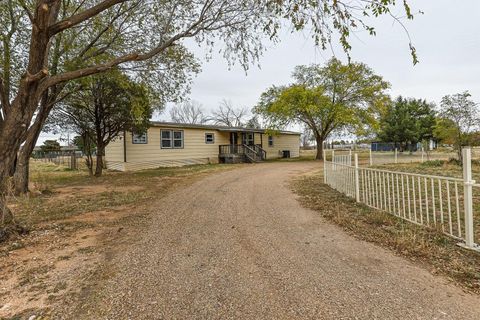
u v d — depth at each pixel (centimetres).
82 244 377
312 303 222
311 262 302
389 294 232
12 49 725
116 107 1194
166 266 299
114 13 766
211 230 428
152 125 1670
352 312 208
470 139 1357
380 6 344
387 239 361
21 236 408
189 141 1959
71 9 764
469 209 318
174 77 929
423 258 300
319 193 712
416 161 1741
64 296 244
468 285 242
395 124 2681
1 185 402
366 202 562
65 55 823
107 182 1062
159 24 761
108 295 243
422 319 198
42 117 809
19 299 241
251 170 1428
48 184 938
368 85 2127
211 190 815
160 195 755
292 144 3020
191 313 213
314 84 2306
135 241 384
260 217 499
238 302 227
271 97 2434
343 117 2030
